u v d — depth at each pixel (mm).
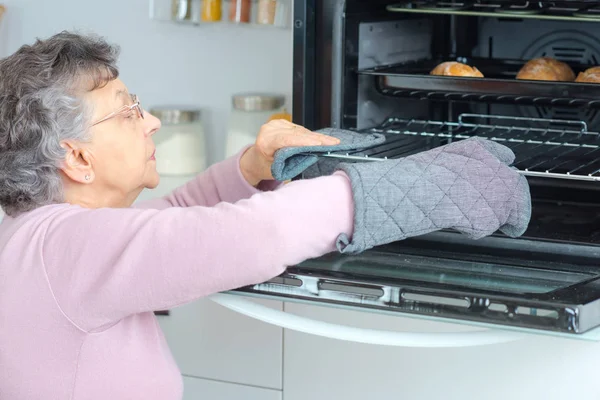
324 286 1161
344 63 1497
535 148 1570
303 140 1265
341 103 1507
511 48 1727
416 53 1771
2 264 1174
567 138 1627
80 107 1199
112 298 1121
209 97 2398
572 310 1019
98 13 2463
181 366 1738
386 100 1649
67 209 1201
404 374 1496
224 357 1687
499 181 1134
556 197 1494
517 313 1052
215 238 1087
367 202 1106
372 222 1105
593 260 1242
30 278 1153
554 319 1030
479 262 1258
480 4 1579
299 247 1094
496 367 1420
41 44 1231
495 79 1468
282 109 2236
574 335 1025
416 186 1120
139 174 1279
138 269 1104
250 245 1082
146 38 2432
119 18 2443
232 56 2346
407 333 1238
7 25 2545
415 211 1112
